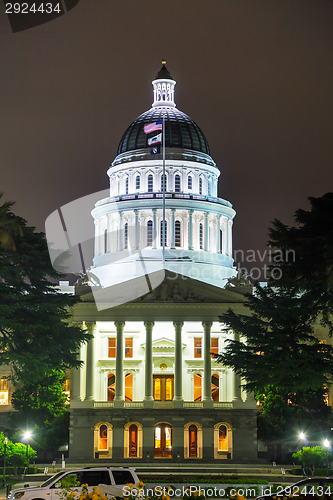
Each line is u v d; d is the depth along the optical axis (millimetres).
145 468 80125
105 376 98062
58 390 90562
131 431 91875
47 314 71000
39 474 77250
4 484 66062
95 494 34281
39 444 88000
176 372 93375
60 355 72500
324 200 61000
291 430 87250
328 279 57031
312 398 86500
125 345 99688
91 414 90688
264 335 69875
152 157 126375
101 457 89938
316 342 68688
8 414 100312
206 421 90875
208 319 94500
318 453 75250
